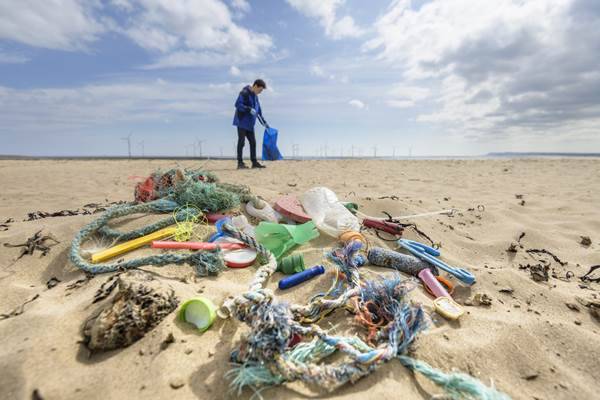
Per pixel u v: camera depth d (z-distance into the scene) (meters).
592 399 1.46
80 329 1.65
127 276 1.88
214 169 8.30
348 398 1.34
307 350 1.52
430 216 3.94
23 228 3.01
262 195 4.06
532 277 2.62
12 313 1.83
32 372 1.38
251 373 1.38
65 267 2.45
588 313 2.16
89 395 1.31
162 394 1.33
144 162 11.66
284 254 2.67
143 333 1.62
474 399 1.35
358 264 2.57
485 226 3.80
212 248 2.52
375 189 5.77
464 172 9.02
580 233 3.68
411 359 1.53
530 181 7.29
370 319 1.79
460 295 2.35
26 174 7.45
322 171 8.41
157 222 2.80
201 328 1.68
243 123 8.06
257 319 1.44
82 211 3.86
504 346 1.72
